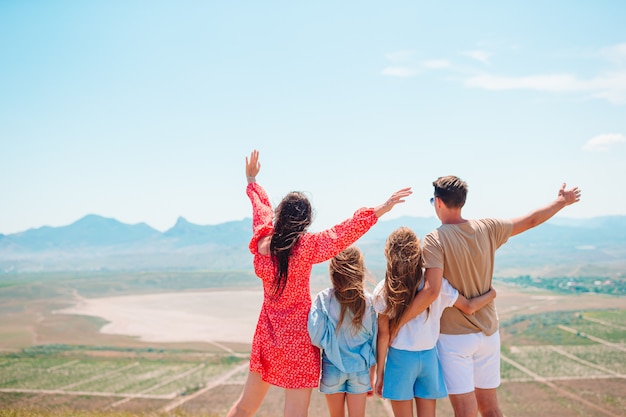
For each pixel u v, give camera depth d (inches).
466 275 157.2
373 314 161.2
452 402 160.9
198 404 1818.4
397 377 157.3
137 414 477.4
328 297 160.7
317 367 155.7
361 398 159.2
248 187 180.4
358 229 147.1
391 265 156.1
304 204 156.9
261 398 161.9
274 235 154.4
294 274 152.2
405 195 147.8
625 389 1759.4
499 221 165.0
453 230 158.2
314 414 1000.9
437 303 158.4
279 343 153.6
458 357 159.2
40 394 2036.2
